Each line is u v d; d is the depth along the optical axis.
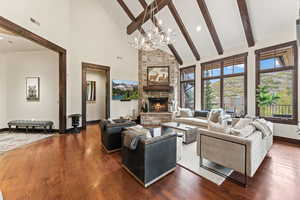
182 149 3.30
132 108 6.96
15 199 1.70
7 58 5.11
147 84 7.02
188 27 5.38
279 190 1.88
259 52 4.47
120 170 2.40
